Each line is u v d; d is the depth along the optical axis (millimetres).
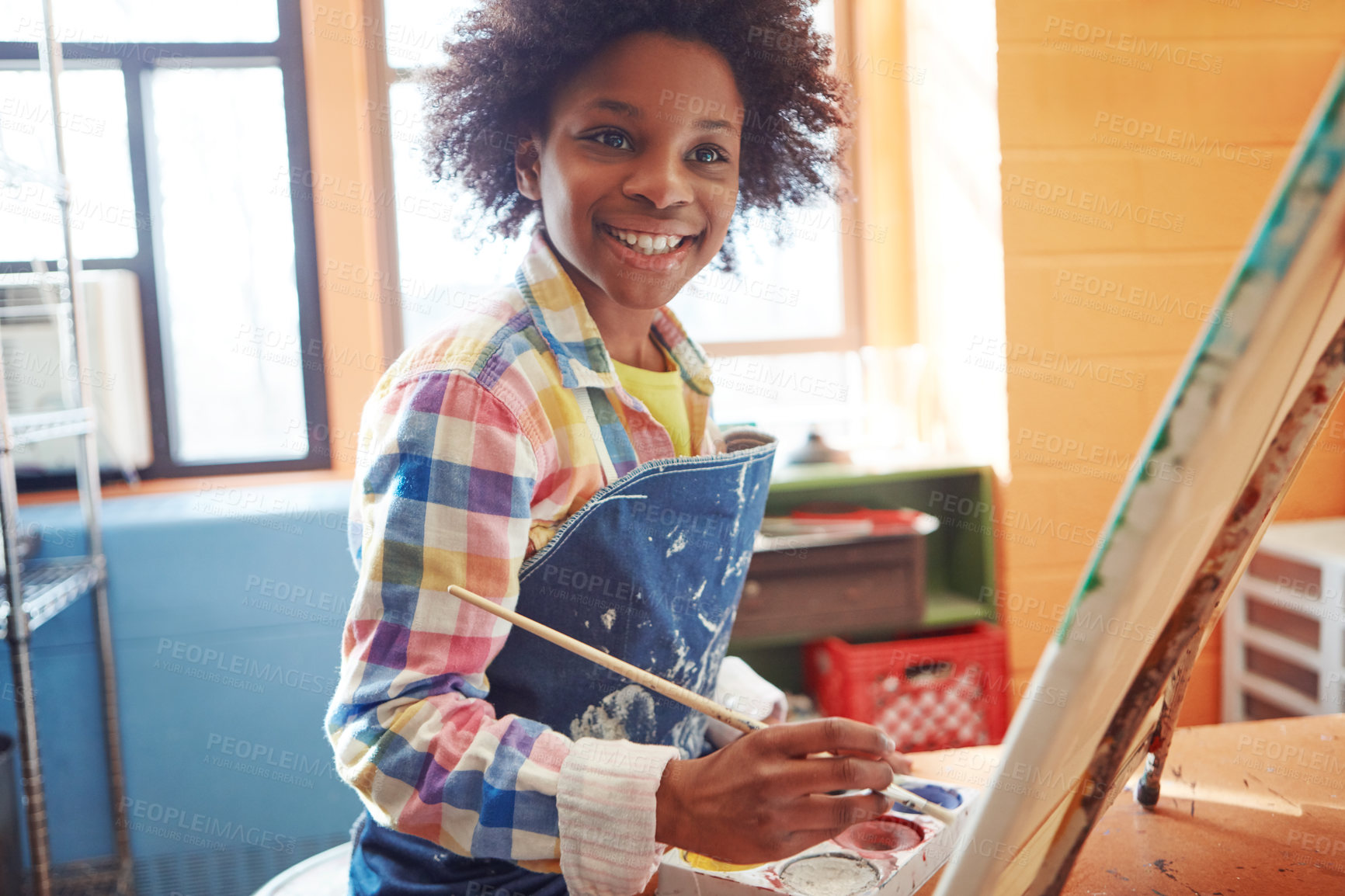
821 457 2414
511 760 588
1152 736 714
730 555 827
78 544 2049
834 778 522
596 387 767
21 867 1723
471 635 643
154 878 2096
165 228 2309
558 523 742
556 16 743
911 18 2559
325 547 2150
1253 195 2264
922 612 2227
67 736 2059
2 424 1572
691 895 647
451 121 928
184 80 2281
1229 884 663
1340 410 2283
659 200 745
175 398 2355
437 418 659
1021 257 2205
